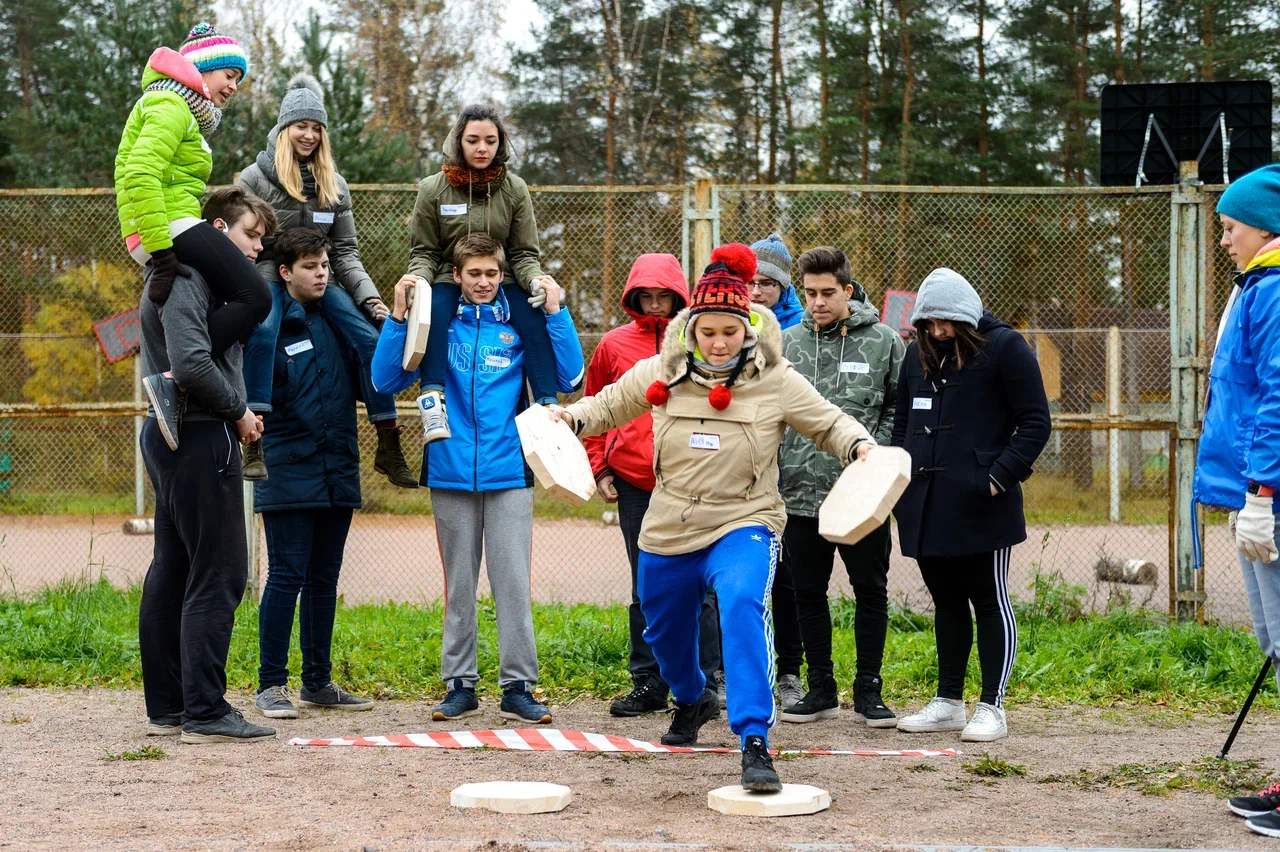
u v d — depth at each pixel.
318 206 6.12
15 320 8.86
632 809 3.88
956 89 25.84
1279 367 3.70
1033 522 11.59
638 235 8.32
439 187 5.69
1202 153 9.66
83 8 29.20
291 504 5.52
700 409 4.16
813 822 3.74
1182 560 7.83
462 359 5.55
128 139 4.82
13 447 13.16
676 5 27.59
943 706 5.42
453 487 5.46
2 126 24.28
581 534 13.41
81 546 12.82
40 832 3.52
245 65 5.33
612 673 6.45
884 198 8.33
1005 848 3.41
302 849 3.34
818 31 26.58
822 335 5.86
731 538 4.12
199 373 4.65
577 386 5.78
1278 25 26.12
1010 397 5.26
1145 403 8.47
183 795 4.01
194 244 4.74
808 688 5.95
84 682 6.34
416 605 8.69
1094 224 8.33
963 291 5.29
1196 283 7.92
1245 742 5.12
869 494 3.84
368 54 29.31
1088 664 6.61
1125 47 27.12
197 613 4.89
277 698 5.56
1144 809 3.96
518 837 3.50
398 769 4.45
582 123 26.81
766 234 8.31
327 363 5.63
